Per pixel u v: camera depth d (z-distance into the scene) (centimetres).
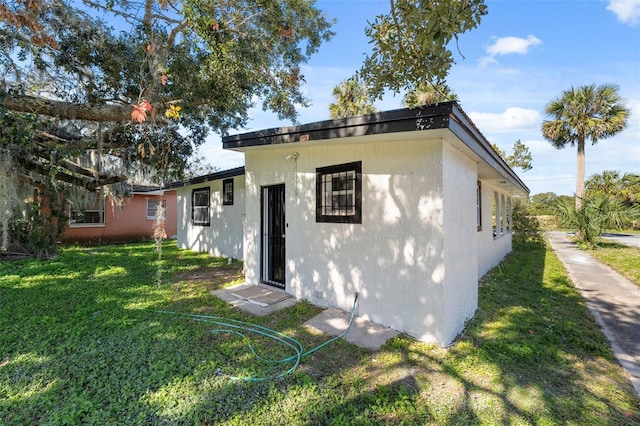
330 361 326
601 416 246
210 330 400
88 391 267
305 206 528
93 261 890
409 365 319
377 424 233
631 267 888
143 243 1413
